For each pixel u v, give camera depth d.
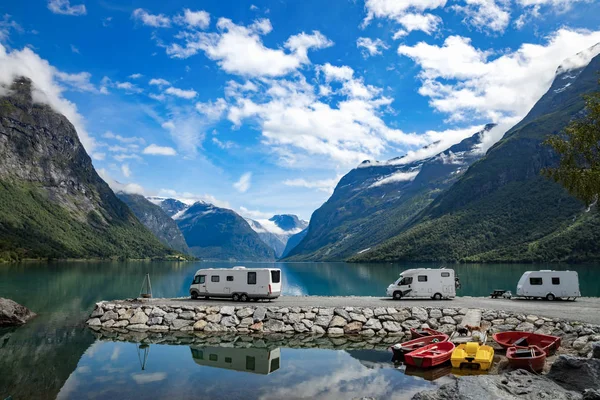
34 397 19.70
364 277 130.62
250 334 36.12
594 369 18.80
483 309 38.19
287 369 25.09
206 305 40.50
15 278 104.31
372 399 18.91
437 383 22.05
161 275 138.00
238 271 45.31
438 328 36.31
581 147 26.53
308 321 37.56
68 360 26.72
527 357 22.97
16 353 28.39
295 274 157.88
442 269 48.94
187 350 30.19
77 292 72.50
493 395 17.38
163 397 19.81
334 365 26.11
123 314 39.47
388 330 36.59
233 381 22.47
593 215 197.25
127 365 25.69
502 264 191.88
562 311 37.22
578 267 152.75
